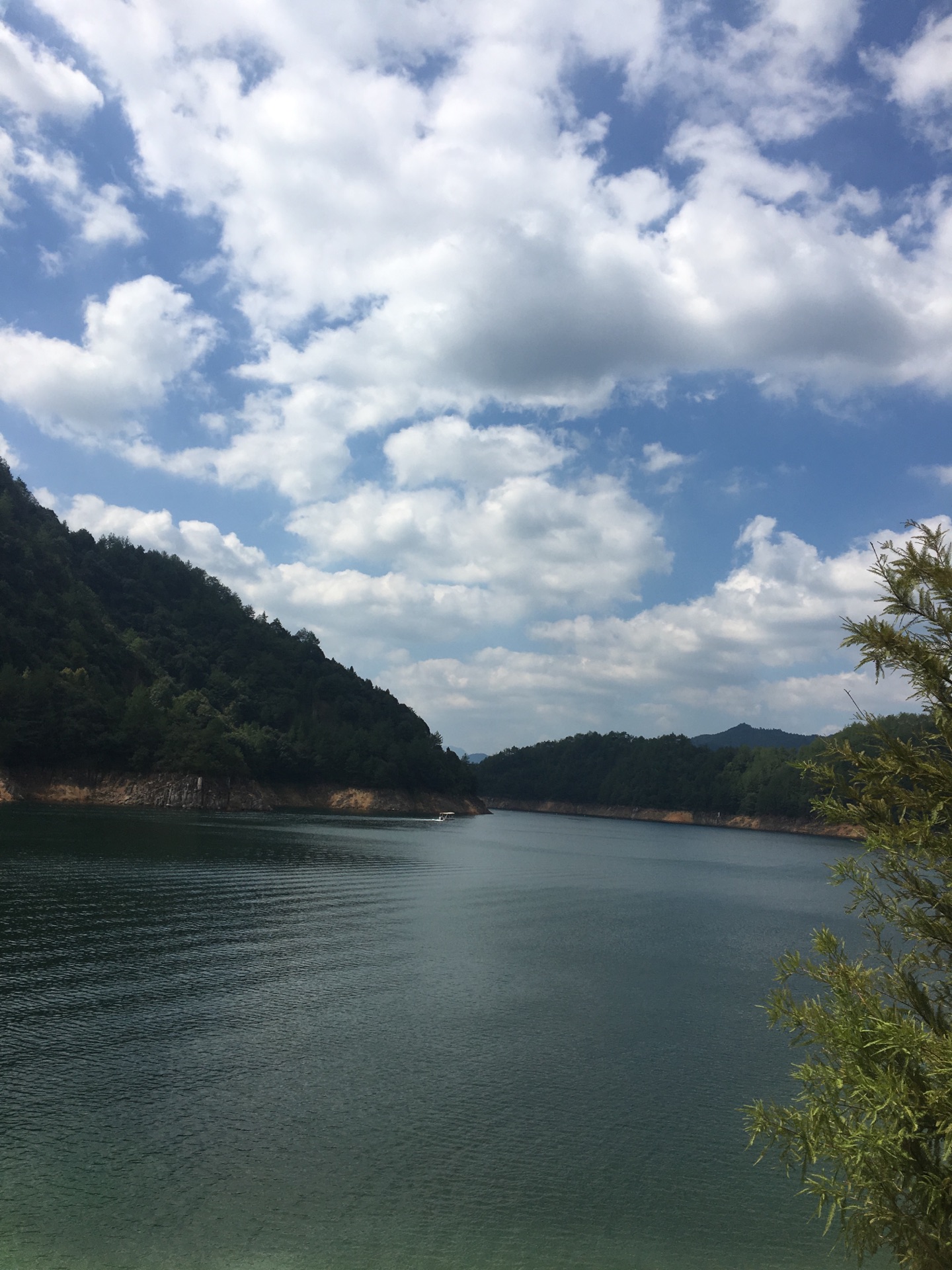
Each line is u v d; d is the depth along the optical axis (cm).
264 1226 1585
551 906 6256
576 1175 1867
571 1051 2722
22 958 3409
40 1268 1408
